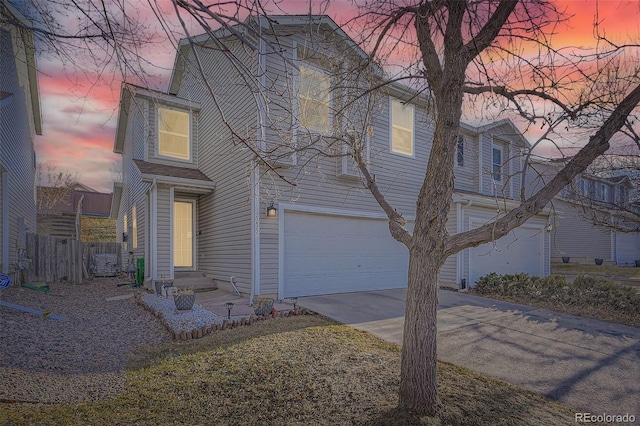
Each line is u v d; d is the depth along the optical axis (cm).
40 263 1155
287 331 607
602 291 917
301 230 929
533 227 1445
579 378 465
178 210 1156
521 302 953
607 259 2159
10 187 977
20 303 771
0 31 470
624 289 912
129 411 347
